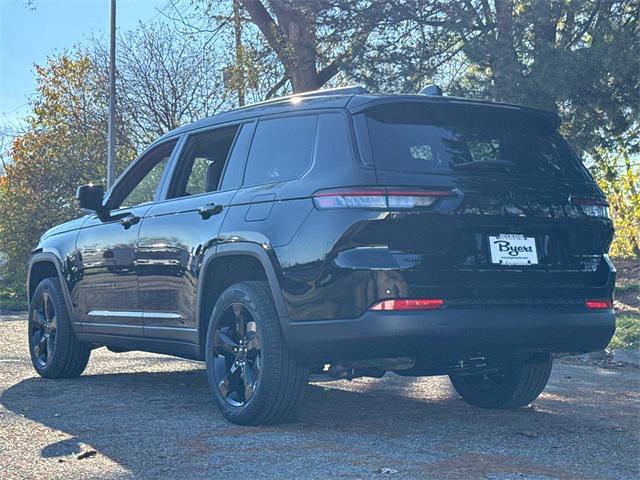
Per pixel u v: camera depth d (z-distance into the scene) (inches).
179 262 237.3
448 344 190.5
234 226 217.5
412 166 196.2
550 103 541.6
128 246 260.1
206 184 242.5
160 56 1040.2
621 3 561.9
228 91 885.8
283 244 201.6
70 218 1049.5
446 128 206.5
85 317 281.7
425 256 190.7
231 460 178.5
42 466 176.6
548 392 279.4
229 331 219.6
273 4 717.3
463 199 195.0
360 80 645.3
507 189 201.2
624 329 422.6
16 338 426.6
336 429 209.2
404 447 190.7
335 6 643.5
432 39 626.5
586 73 531.5
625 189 761.6
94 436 201.9
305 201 200.4
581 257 211.2
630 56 527.5
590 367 353.7
